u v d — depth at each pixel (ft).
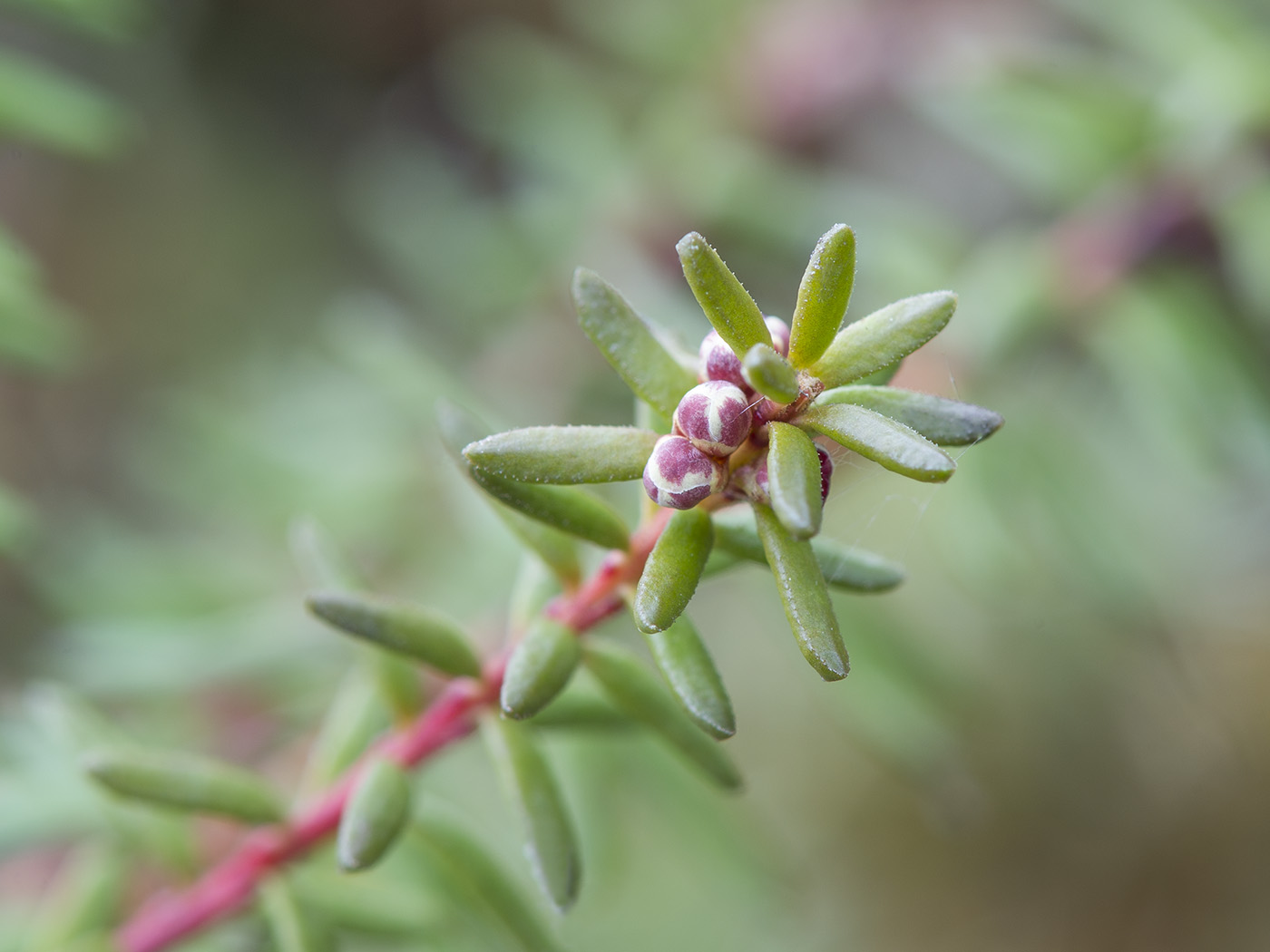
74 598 0.50
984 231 0.65
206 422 0.55
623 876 0.45
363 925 0.30
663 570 0.24
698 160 0.57
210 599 0.51
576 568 0.27
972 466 0.43
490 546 0.46
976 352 0.43
